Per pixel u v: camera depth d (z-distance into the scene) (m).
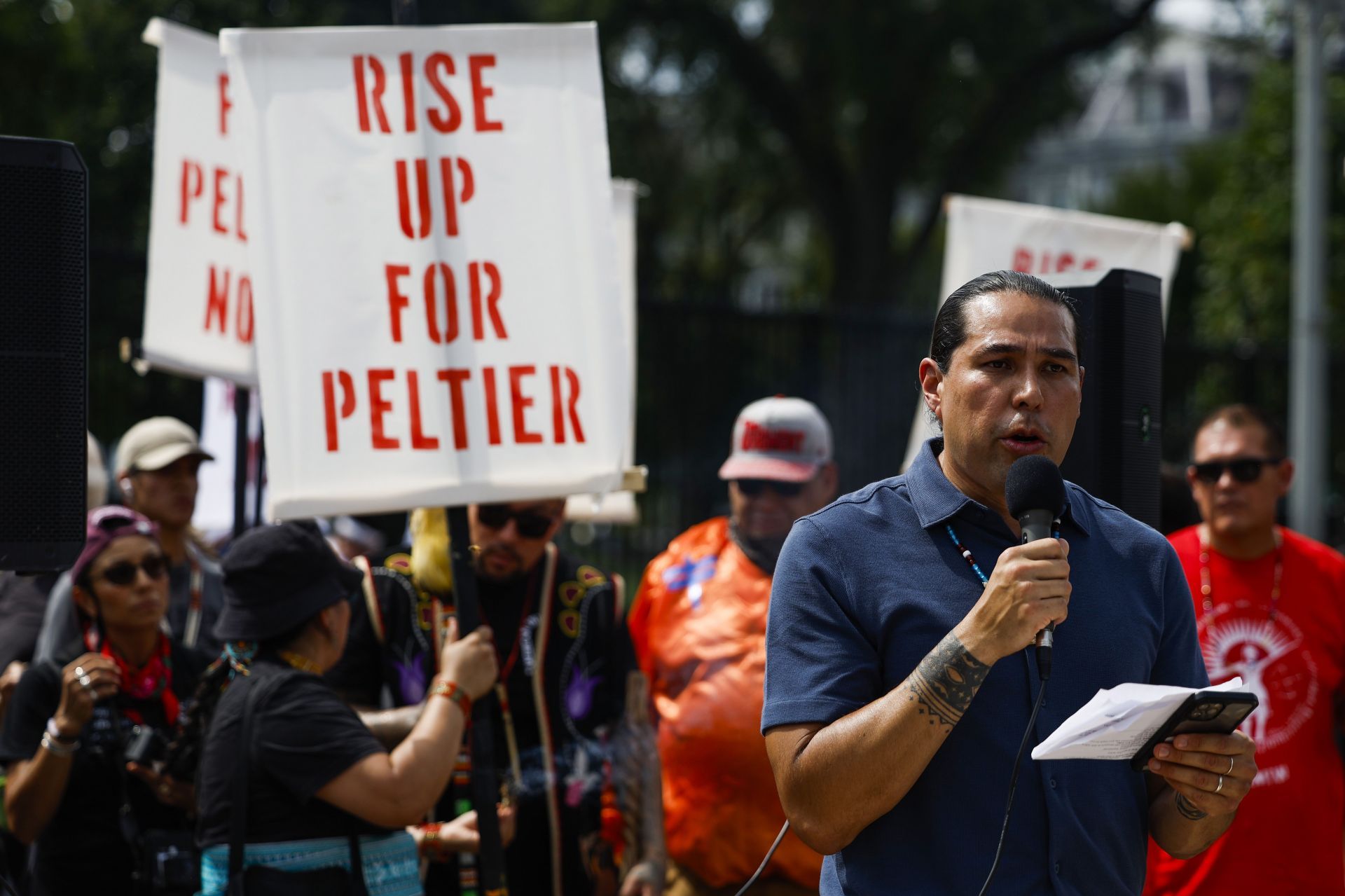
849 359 14.79
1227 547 6.71
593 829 5.87
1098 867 3.55
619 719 5.99
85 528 4.49
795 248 50.47
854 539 3.72
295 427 5.02
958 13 31.22
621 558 16.09
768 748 3.66
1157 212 50.84
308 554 5.02
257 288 5.03
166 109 7.16
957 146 34.31
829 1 32.12
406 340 5.11
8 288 4.41
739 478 6.57
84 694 5.64
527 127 5.21
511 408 5.13
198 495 7.97
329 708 4.82
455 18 27.84
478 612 5.58
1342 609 6.55
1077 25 32.66
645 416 14.22
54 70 18.95
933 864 3.51
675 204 39.53
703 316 14.20
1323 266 14.98
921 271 48.53
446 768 4.89
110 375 12.24
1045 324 3.62
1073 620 3.65
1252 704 3.32
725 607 6.45
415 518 5.89
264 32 5.09
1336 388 19.17
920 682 3.36
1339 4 16.78
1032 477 3.47
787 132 34.78
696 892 6.22
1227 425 6.66
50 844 5.83
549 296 5.18
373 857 4.85
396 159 5.14
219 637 4.97
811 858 6.04
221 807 4.76
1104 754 3.43
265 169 5.07
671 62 34.44
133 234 21.25
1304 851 6.23
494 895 5.05
